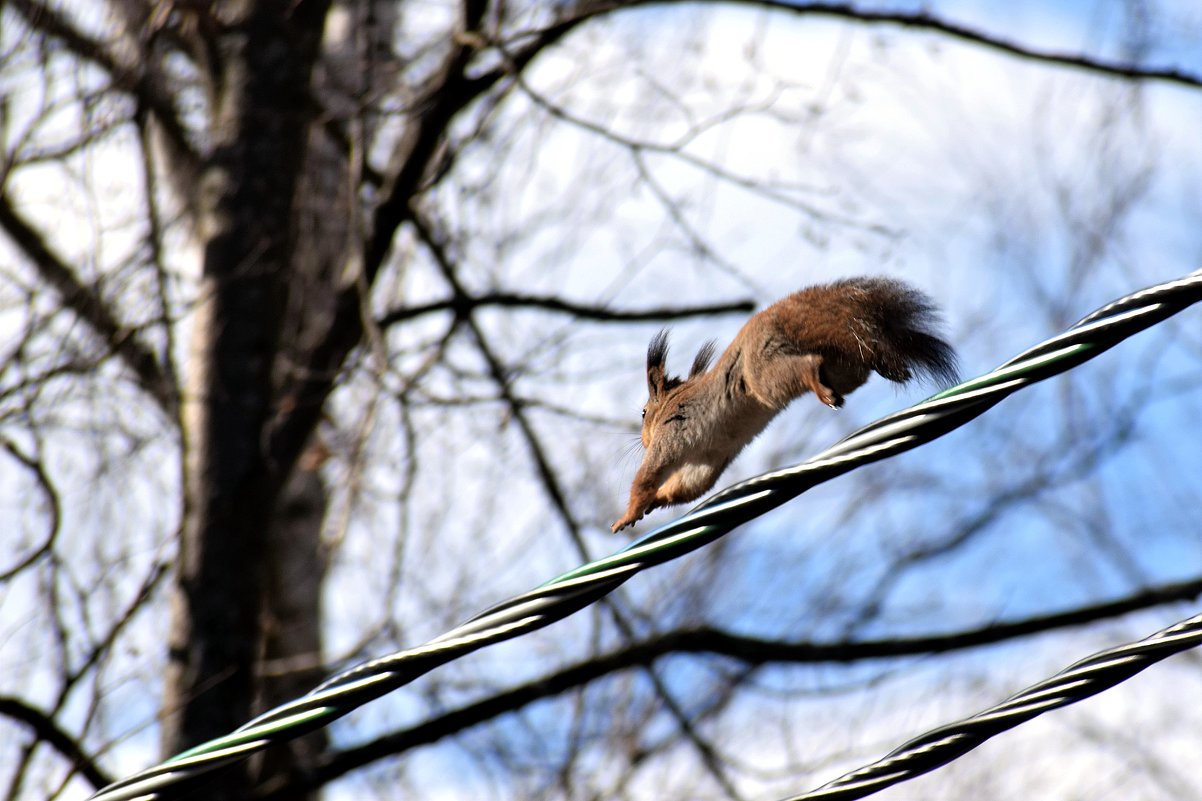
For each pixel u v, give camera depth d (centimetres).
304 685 1447
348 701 556
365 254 1412
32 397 1192
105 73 1385
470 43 1348
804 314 737
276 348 1381
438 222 1520
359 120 1374
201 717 1231
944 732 607
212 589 1272
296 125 1445
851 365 735
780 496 559
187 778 554
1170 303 555
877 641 1440
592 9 1359
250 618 1281
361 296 1317
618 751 1441
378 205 1417
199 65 1490
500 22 1398
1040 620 1466
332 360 1398
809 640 1434
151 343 1347
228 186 1410
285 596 1532
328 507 1464
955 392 557
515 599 561
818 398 716
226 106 1439
